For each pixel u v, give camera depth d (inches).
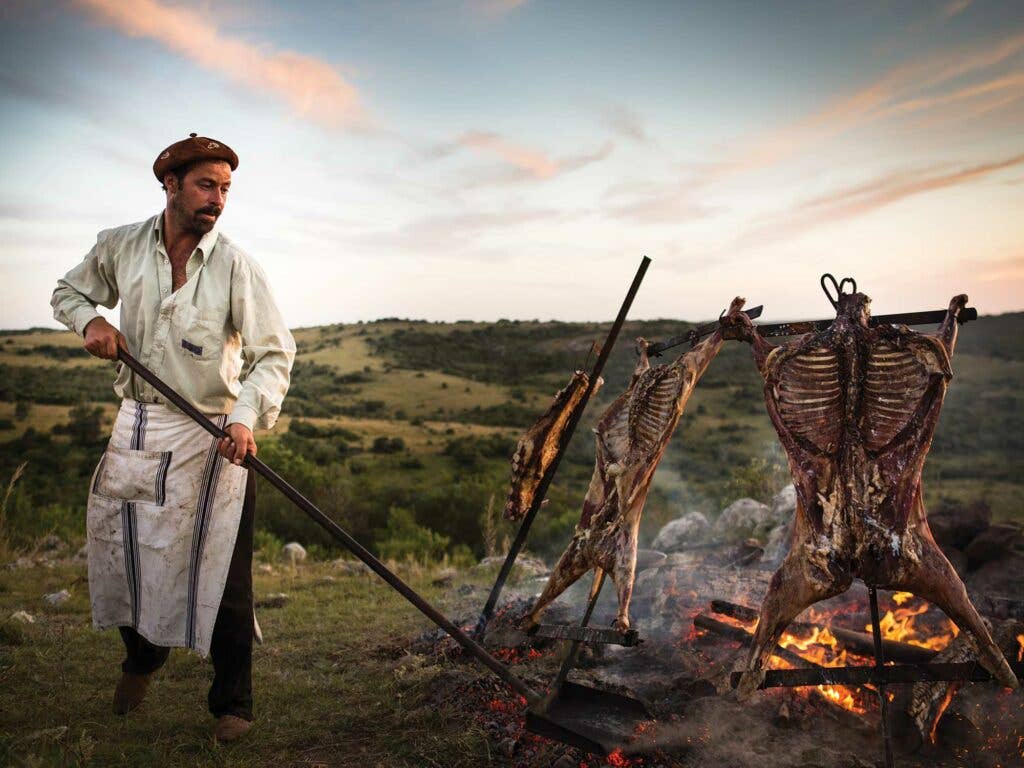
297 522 699.4
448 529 941.2
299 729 147.9
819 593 117.2
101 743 138.3
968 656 128.1
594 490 147.6
